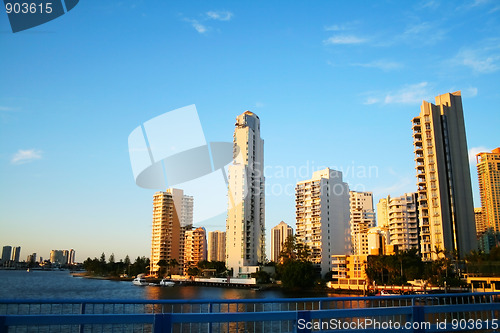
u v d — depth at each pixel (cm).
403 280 14075
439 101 15562
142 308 5122
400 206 19238
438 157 14788
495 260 11588
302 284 16350
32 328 3397
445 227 14275
